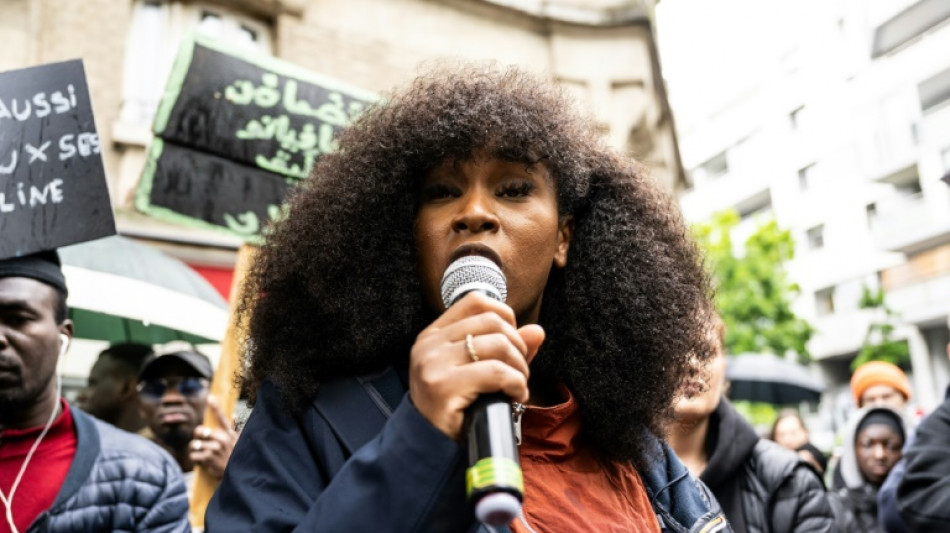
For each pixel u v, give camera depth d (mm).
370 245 1219
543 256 1183
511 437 845
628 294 1333
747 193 32594
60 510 2010
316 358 1160
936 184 24281
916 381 25688
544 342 1317
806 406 22969
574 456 1273
